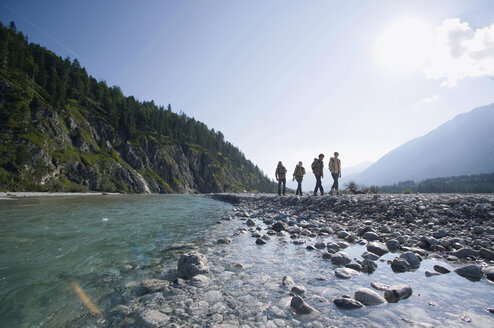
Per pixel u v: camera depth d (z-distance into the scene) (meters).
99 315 2.55
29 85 80.69
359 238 6.31
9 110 65.44
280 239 6.49
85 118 102.31
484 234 5.55
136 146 112.81
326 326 2.32
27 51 110.81
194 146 157.38
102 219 9.60
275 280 3.58
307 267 4.18
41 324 2.35
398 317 2.47
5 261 4.19
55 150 70.12
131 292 3.14
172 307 2.73
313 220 9.24
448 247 5.07
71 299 2.90
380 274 3.77
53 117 76.94
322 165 15.31
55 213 11.26
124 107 127.25
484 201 7.85
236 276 3.74
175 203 23.19
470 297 2.90
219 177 150.62
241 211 14.38
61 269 3.89
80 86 121.06
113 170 84.81
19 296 2.93
